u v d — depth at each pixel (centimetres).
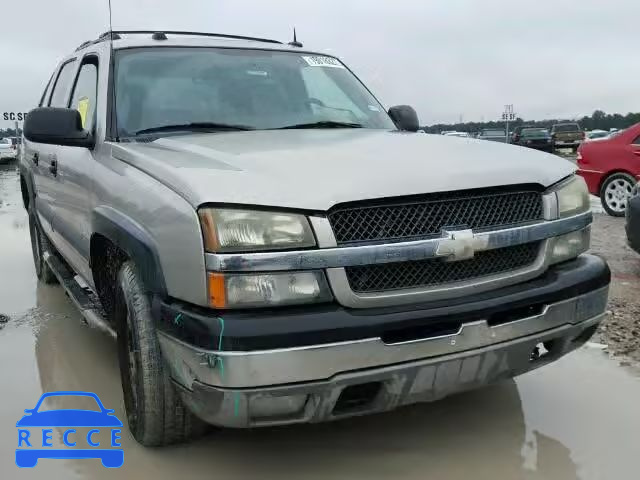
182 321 231
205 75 377
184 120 348
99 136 345
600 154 995
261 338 217
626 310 466
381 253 233
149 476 266
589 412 316
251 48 411
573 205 284
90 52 417
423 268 244
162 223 244
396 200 240
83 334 446
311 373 222
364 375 229
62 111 342
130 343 280
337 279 229
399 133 352
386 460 276
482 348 247
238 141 306
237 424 231
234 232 224
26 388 358
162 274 245
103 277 352
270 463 275
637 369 366
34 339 438
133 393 286
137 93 354
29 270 650
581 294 272
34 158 526
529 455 278
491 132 3362
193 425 275
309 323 222
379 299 234
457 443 289
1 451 288
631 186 963
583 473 264
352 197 233
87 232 351
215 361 219
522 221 265
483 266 255
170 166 260
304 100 389
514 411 319
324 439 294
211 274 224
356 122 393
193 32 434
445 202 248
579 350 396
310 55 432
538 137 3234
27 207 634
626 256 656
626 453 278
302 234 228
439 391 249
